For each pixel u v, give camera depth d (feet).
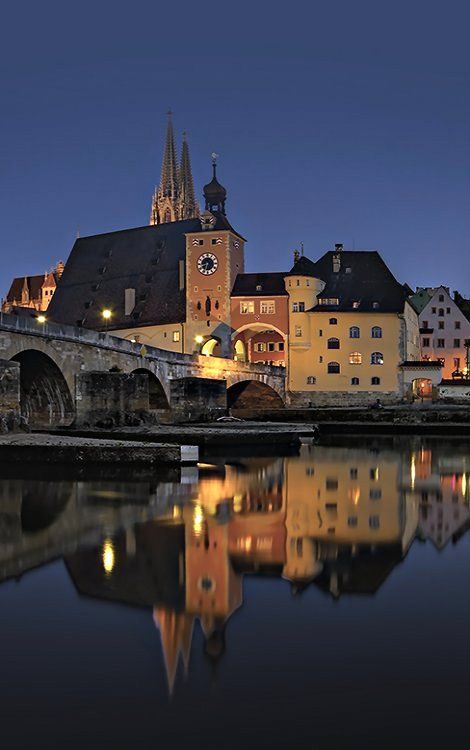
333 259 391.04
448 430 235.61
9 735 24.72
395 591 40.60
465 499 80.28
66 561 47.83
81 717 25.93
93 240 441.68
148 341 377.71
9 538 55.62
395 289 377.91
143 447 105.60
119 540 55.11
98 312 403.95
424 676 28.86
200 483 93.81
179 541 54.70
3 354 149.18
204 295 367.25
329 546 53.11
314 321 366.02
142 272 404.36
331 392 364.17
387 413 271.08
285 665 29.94
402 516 67.67
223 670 29.55
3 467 106.73
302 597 39.42
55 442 109.91
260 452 154.71
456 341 439.63
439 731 24.67
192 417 234.17
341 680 28.53
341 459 136.36
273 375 341.82
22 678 29.01
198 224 398.83
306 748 23.73
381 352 365.61
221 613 36.47
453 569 45.83
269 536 57.06
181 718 25.70
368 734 24.54
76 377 174.81
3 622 35.37
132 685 28.37
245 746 23.90
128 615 36.45
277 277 375.86
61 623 35.19
